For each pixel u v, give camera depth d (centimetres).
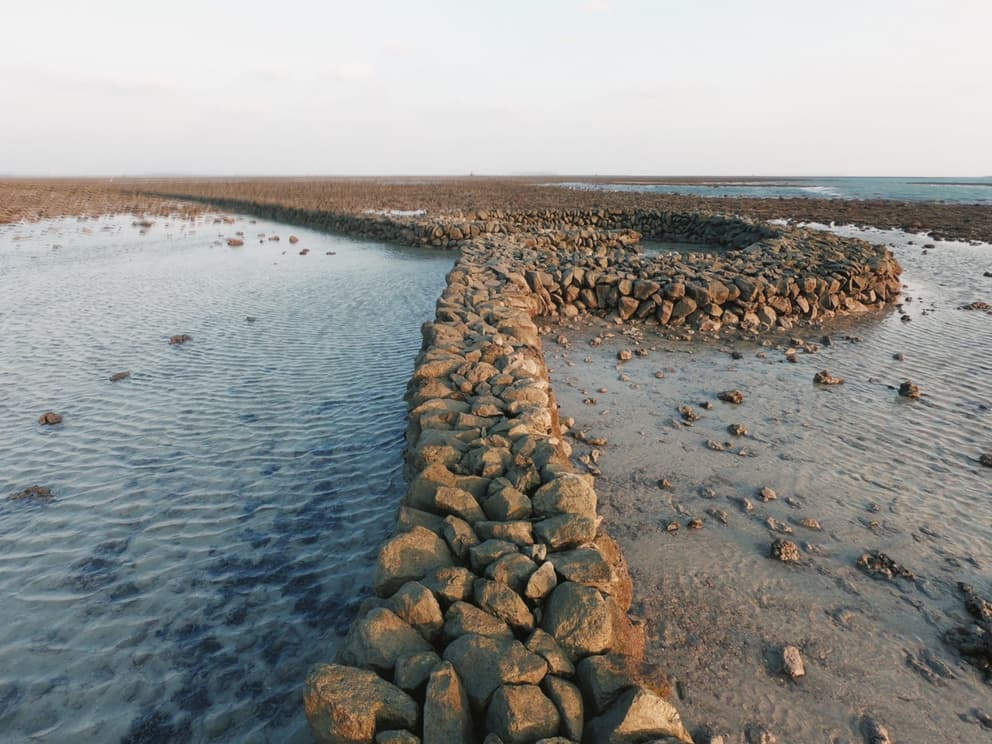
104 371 1038
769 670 408
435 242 2800
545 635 336
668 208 4512
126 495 646
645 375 996
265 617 473
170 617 474
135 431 800
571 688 305
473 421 597
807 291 1397
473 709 304
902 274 1944
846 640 434
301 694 404
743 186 11344
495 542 405
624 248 2559
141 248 2728
